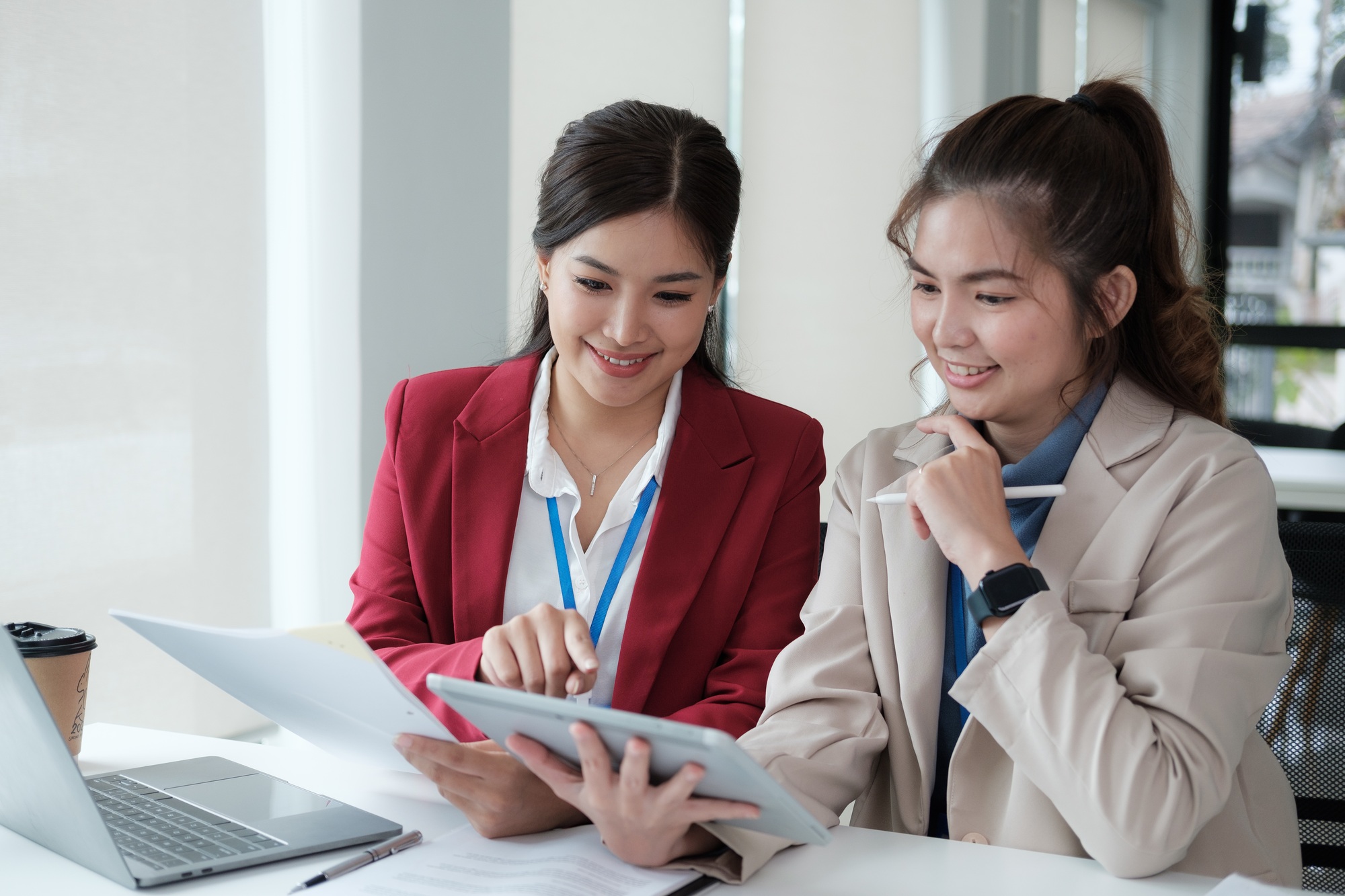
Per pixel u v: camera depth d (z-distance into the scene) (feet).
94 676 6.41
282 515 7.57
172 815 3.43
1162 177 3.99
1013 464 4.10
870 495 4.44
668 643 4.65
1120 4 17.85
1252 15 18.49
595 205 4.22
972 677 3.44
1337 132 18.30
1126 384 4.11
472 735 4.25
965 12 13.17
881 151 12.80
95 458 6.40
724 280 4.76
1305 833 4.28
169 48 6.68
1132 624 3.59
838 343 12.39
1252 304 18.88
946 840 3.49
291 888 3.01
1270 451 13.08
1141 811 3.15
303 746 7.53
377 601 4.86
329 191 7.53
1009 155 3.69
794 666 4.19
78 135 6.22
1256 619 3.53
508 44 8.52
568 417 4.95
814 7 11.80
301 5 7.45
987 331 3.73
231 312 7.14
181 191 6.80
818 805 3.63
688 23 10.41
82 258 6.27
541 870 3.10
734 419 5.03
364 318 7.63
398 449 4.98
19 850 3.30
